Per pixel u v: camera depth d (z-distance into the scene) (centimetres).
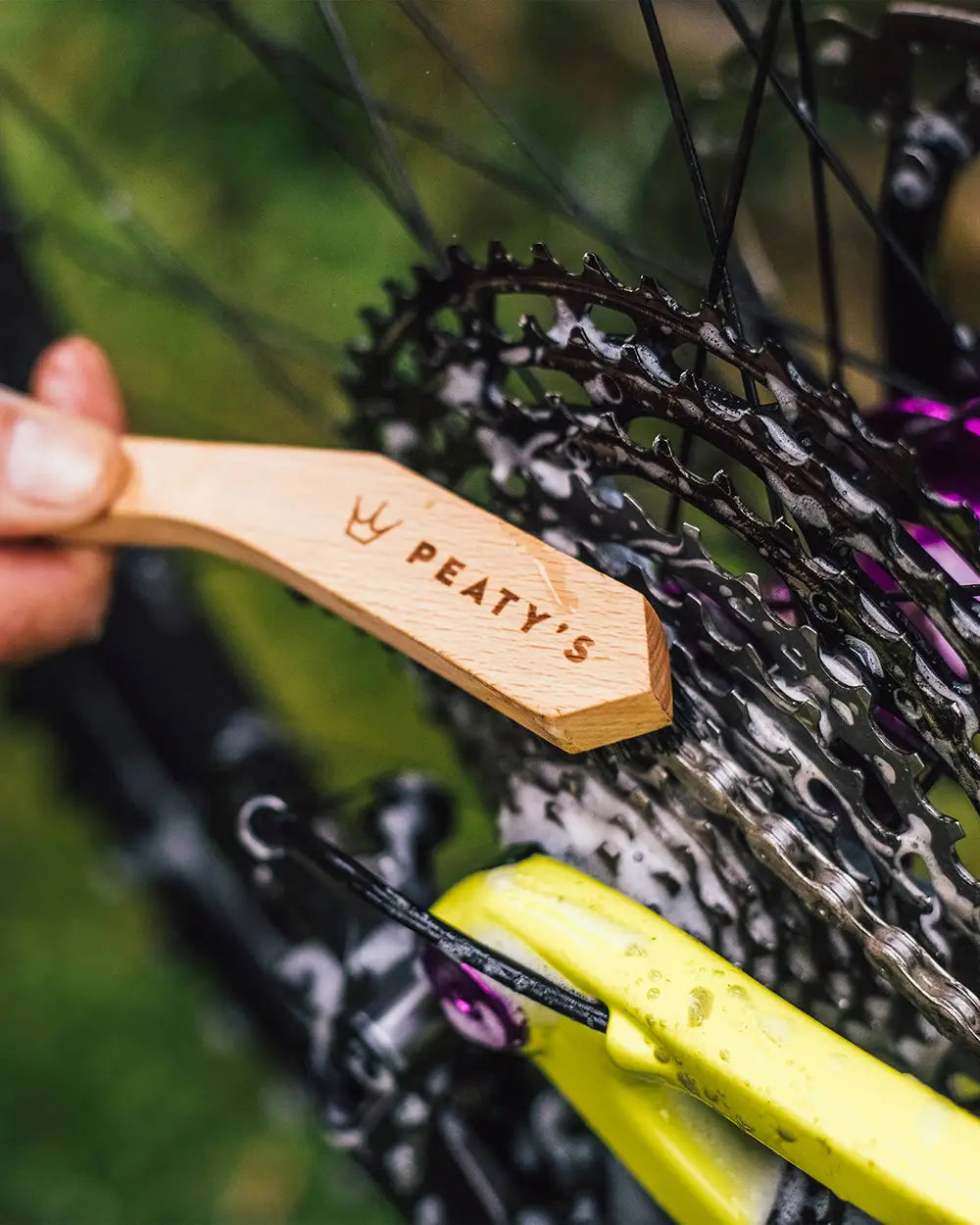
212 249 96
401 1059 46
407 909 41
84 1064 88
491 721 43
